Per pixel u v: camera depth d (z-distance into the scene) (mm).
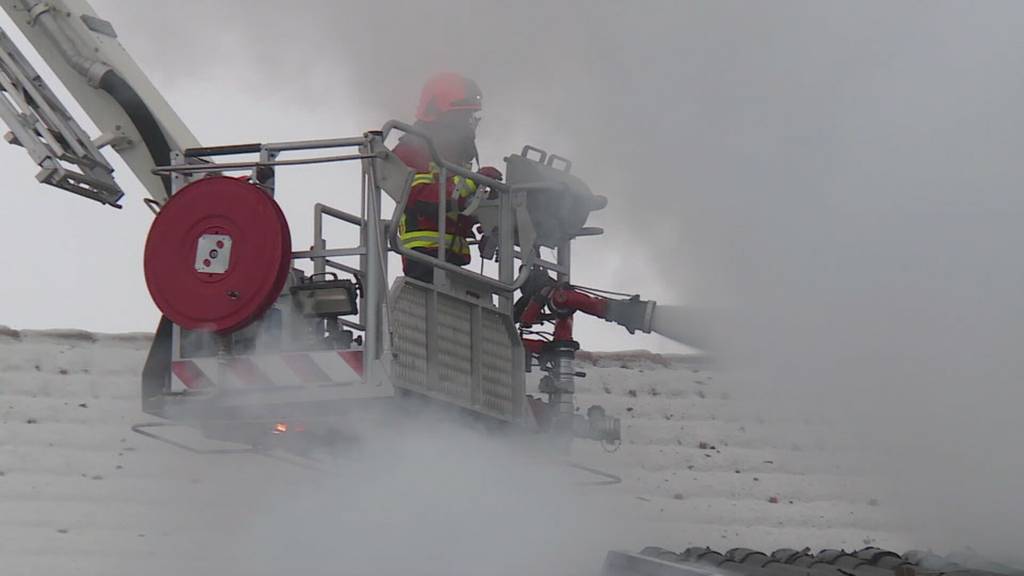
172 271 26203
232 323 25844
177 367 26703
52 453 36094
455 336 26984
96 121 31266
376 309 25688
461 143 28453
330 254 26250
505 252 27672
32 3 31172
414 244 27422
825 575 23578
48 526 33812
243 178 26250
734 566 25562
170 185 30750
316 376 25969
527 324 29594
